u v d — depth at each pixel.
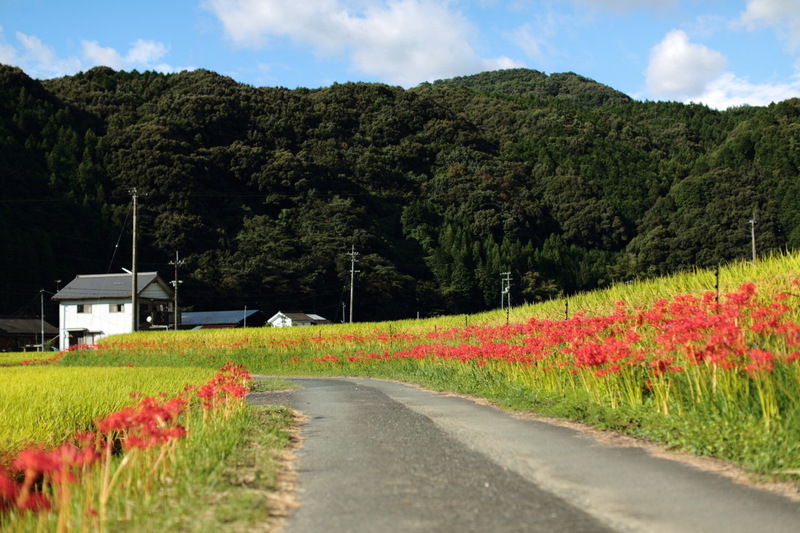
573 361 10.28
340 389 14.82
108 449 4.89
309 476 5.38
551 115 115.69
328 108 104.25
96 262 59.00
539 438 6.98
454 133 107.25
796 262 12.04
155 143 68.56
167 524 3.97
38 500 3.89
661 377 7.58
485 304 72.31
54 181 62.19
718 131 114.69
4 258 51.75
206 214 68.19
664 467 5.49
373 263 68.56
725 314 8.15
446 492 4.74
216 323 56.34
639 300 16.39
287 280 63.81
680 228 64.31
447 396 12.34
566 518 4.06
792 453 5.37
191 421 7.98
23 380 13.34
